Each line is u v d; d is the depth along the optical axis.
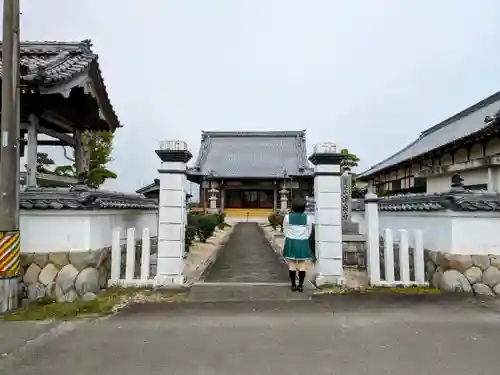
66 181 8.40
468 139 12.77
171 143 7.06
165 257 7.02
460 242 6.37
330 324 4.74
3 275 5.50
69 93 6.75
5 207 5.59
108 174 15.66
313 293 6.42
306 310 5.39
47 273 6.05
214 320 4.93
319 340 4.18
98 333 4.45
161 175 7.14
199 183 44.75
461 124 19.95
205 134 50.53
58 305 5.64
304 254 6.65
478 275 6.25
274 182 41.84
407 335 4.32
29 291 5.99
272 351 3.87
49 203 6.06
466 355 3.74
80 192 6.38
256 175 42.19
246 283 7.27
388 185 26.05
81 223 6.24
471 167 13.00
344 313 5.23
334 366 3.51
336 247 7.14
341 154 7.22
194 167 42.88
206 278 8.02
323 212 7.21
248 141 49.69
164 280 6.92
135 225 8.65
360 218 11.86
